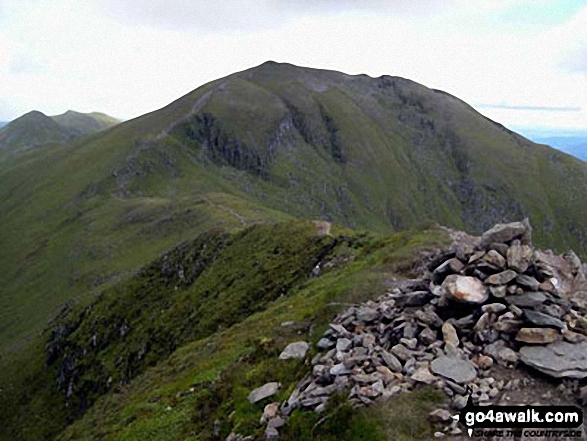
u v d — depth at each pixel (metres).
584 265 18.75
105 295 111.56
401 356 14.02
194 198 196.50
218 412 17.83
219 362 26.48
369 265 34.03
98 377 87.00
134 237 184.12
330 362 15.12
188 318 71.56
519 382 12.34
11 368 121.50
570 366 12.10
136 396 31.89
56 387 100.94
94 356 95.81
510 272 14.90
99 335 99.81
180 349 40.44
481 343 13.86
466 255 16.69
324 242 61.84
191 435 17.64
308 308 28.53
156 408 24.23
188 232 157.00
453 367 12.99
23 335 155.88
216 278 77.31
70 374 98.44
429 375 12.83
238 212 166.12
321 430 12.22
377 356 14.24
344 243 57.94
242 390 17.86
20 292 193.25
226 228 101.62
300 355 18.89
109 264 172.88
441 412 11.57
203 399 20.39
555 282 15.18
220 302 64.50
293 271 59.56
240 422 15.59
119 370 81.88
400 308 16.73
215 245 92.94
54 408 95.75
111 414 30.62
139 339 83.62
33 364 116.69
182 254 102.44
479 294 14.70
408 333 14.96
